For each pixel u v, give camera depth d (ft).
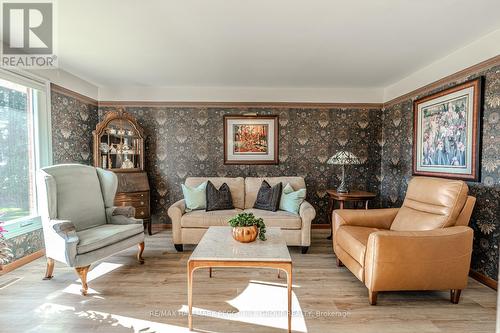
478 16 6.99
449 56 9.56
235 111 14.23
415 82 11.57
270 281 8.33
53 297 7.32
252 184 12.88
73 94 12.10
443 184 7.82
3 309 6.74
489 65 7.99
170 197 14.39
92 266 9.40
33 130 10.23
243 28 7.65
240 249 6.68
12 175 9.39
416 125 11.39
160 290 7.73
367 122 14.32
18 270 9.00
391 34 8.02
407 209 8.87
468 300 7.25
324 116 14.24
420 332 5.93
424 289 6.93
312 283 8.18
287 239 10.78
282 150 14.28
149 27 7.59
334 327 6.10
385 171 14.10
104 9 6.66
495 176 7.79
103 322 6.24
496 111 7.77
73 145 12.16
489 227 7.98
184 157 14.30
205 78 12.48
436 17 7.05
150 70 11.34
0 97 8.94
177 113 14.20
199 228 10.94
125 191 12.42
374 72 11.54
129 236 9.12
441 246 6.81
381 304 7.06
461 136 8.95
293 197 11.65
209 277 8.58
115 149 13.15
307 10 6.72
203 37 8.23
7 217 9.21
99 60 10.17
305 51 9.29
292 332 5.93
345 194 12.02
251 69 11.18
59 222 7.50
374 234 6.87
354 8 6.62
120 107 13.99
